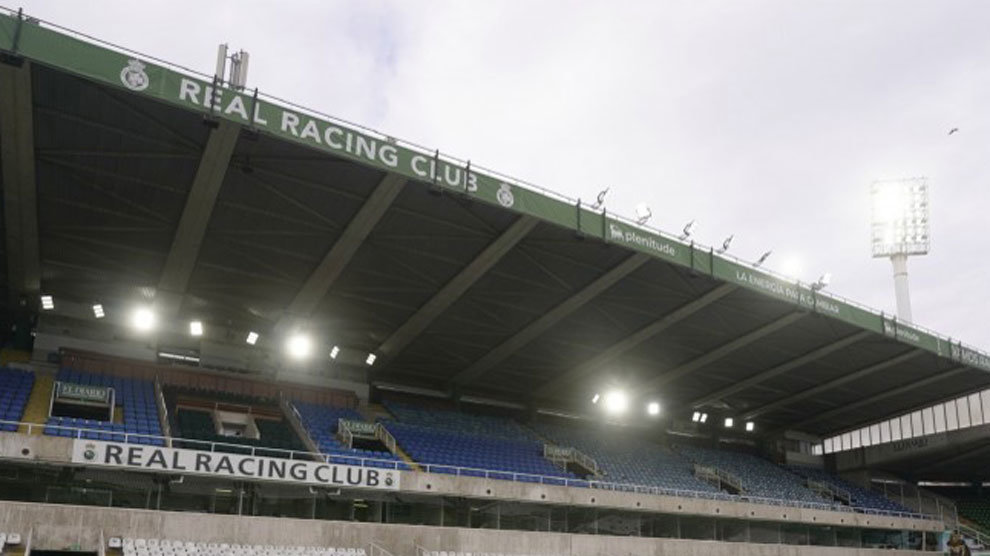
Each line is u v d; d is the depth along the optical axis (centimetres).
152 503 2716
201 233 2867
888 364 4619
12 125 2238
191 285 3356
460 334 3900
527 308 3653
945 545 5209
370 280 3344
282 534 2686
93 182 2591
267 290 3403
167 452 2655
